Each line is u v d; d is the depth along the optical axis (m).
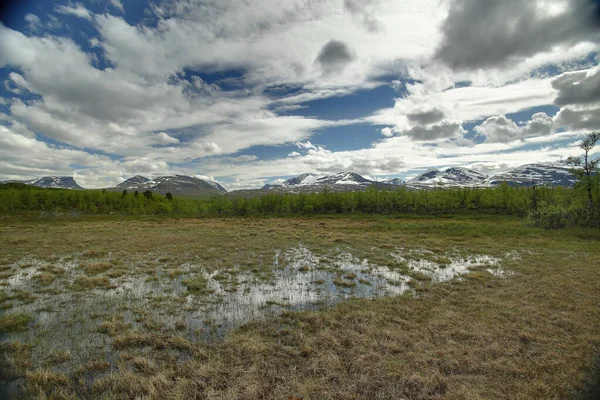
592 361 7.94
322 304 12.87
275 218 76.62
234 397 6.44
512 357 8.22
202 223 56.44
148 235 34.03
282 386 6.90
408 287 15.57
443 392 6.84
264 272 18.17
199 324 10.53
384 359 8.06
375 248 27.02
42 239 29.31
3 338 9.16
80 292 13.72
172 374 7.35
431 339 9.34
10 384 6.91
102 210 103.00
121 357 8.16
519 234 35.44
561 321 10.52
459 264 20.92
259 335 9.55
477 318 11.01
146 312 11.38
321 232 39.12
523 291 14.26
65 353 8.06
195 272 17.77
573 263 20.19
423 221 58.50
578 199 43.47
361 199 94.44
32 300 12.50
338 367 7.68
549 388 6.77
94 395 6.60
